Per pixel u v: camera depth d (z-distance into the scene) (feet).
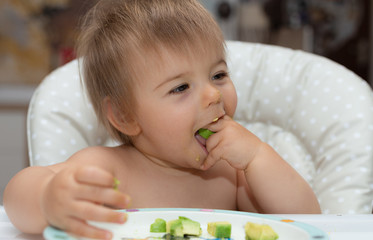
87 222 2.01
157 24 3.11
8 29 10.35
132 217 2.18
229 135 3.22
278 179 3.22
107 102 3.34
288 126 4.04
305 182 3.31
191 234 2.04
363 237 2.01
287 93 4.09
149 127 3.16
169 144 3.15
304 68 4.15
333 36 10.96
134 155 3.40
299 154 3.88
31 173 2.29
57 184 1.91
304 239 1.81
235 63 4.28
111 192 1.84
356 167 3.53
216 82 3.18
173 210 2.25
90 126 3.93
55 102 3.91
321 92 3.94
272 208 3.22
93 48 3.36
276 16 10.43
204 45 3.06
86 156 3.14
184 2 3.29
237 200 3.68
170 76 3.02
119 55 3.16
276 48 4.45
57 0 10.35
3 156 9.91
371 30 11.02
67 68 4.17
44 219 2.09
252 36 10.29
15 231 2.21
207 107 3.03
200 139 3.28
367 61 11.07
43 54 10.43
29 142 3.80
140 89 3.11
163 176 3.42
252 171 3.24
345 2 10.94
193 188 3.47
